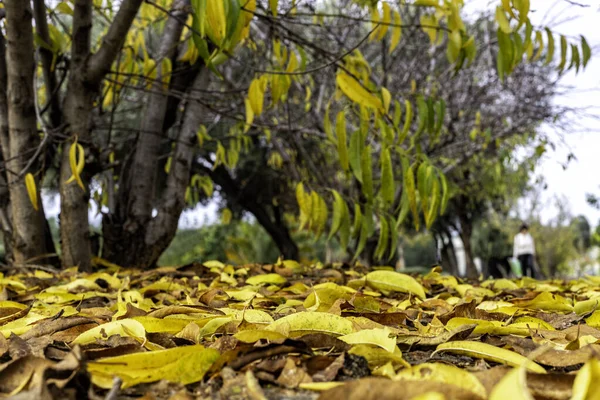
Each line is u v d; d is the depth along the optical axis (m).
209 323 1.31
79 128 3.71
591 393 0.64
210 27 2.10
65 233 3.76
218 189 14.92
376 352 1.00
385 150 2.80
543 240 23.73
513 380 0.61
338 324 1.22
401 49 6.33
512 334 1.34
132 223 4.30
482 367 1.04
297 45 3.25
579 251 28.03
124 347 1.06
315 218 3.20
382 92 2.94
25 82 3.55
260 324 1.32
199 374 0.94
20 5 3.22
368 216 3.17
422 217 13.43
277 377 0.98
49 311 1.82
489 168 9.84
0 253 7.42
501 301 2.20
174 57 4.32
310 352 1.05
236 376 0.94
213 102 5.18
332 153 7.51
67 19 6.95
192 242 17.86
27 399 0.72
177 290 2.38
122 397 0.89
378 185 7.27
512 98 8.34
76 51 3.58
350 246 7.00
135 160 4.36
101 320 1.42
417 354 1.22
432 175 2.71
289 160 6.43
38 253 3.83
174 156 4.42
